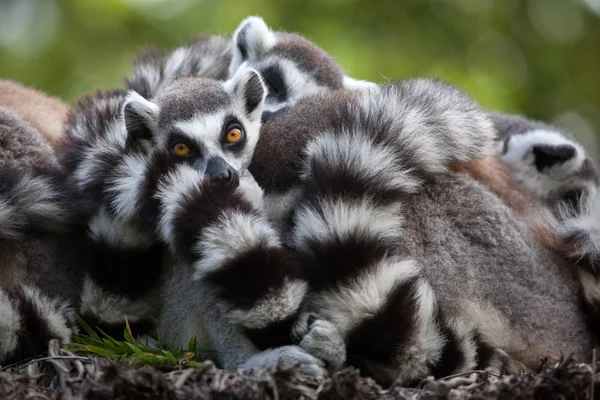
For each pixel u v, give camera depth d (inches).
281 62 504.4
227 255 347.6
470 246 375.9
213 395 301.4
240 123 413.1
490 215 384.5
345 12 816.9
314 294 354.0
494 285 374.3
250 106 424.5
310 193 364.5
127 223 384.5
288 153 386.3
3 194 393.4
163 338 391.9
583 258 391.9
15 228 396.8
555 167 533.6
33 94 513.0
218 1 822.5
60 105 513.7
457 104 402.3
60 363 329.4
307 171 373.7
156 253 392.2
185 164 385.1
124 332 379.2
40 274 410.6
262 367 338.3
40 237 410.3
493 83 821.9
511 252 381.1
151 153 393.4
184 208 358.3
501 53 863.7
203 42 533.0
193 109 409.4
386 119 378.0
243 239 349.7
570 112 880.3
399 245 360.8
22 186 399.2
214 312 367.9
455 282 368.2
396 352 348.5
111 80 840.3
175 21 836.0
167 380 307.4
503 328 373.1
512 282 377.7
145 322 400.8
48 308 379.2
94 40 858.8
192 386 309.4
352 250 352.5
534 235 400.5
